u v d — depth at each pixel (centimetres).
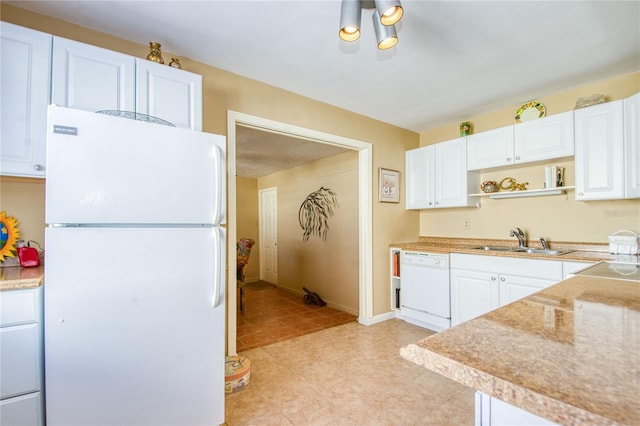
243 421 172
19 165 137
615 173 222
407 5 162
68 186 118
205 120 223
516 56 214
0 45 135
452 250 293
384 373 226
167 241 139
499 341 64
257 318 367
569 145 248
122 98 160
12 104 137
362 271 338
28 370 116
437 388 205
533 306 92
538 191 275
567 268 223
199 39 194
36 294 119
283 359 251
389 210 356
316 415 177
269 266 604
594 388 46
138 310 132
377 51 207
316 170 464
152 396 135
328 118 297
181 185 143
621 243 234
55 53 145
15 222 164
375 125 342
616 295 105
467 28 182
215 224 153
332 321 352
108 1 159
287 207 538
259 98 250
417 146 393
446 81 252
